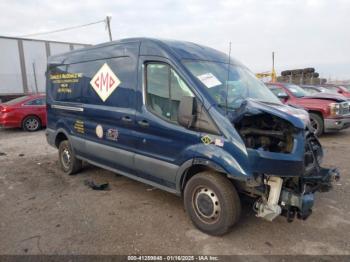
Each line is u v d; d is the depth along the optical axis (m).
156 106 3.89
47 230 3.66
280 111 3.18
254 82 4.36
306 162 3.34
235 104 3.50
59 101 5.91
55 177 5.77
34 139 10.04
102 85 4.73
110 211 4.16
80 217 3.99
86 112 5.08
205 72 3.73
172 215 4.01
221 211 3.32
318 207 4.15
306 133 3.40
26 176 5.87
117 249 3.23
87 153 5.28
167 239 3.41
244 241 3.34
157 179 4.03
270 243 3.30
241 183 3.37
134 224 3.77
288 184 3.29
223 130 3.20
